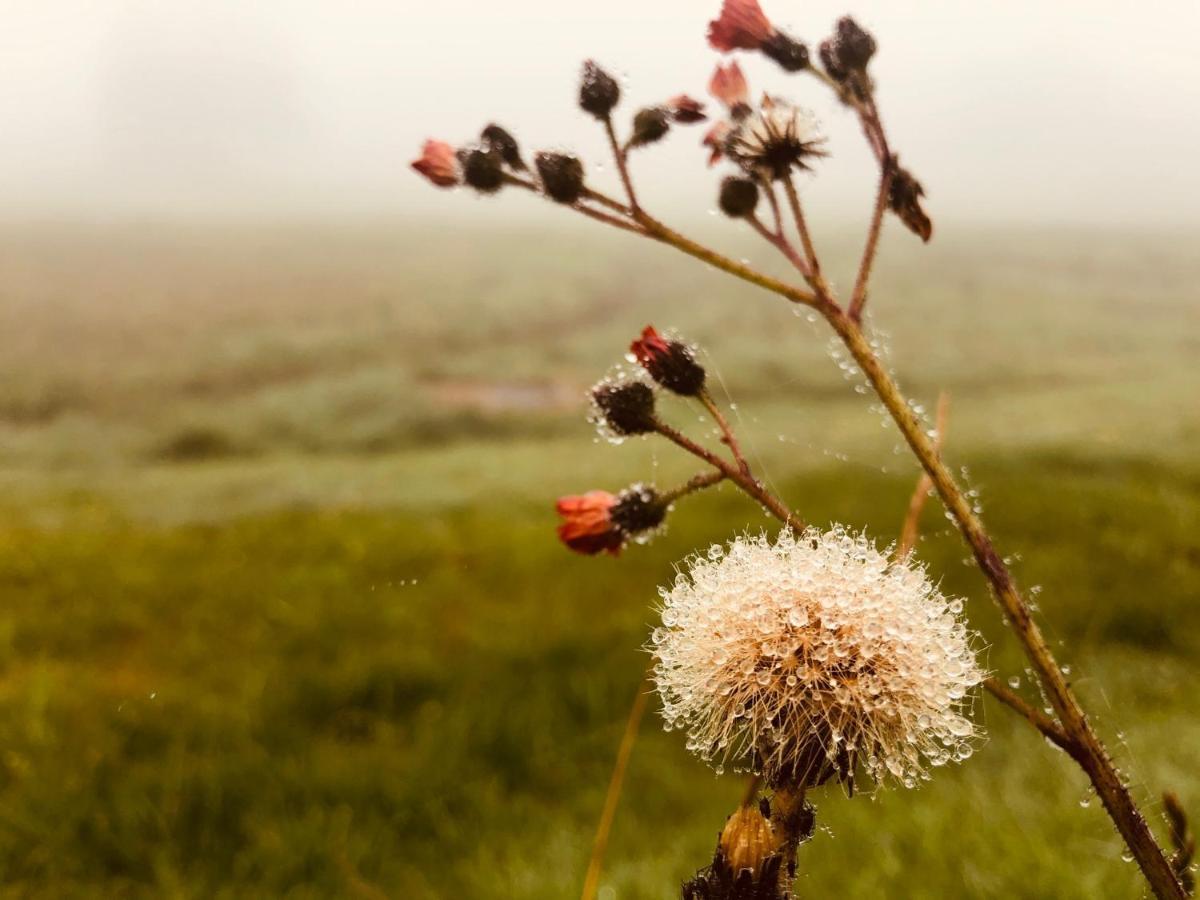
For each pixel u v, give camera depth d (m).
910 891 2.72
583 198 1.45
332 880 3.32
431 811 3.73
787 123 1.35
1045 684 1.26
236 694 4.66
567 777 4.15
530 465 12.12
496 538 7.82
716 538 6.96
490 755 4.20
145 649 5.46
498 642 5.23
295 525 8.83
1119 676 4.42
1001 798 3.30
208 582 6.68
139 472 13.79
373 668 4.78
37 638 5.62
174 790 3.73
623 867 3.26
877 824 3.19
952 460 9.63
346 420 17.27
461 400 18.47
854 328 1.31
